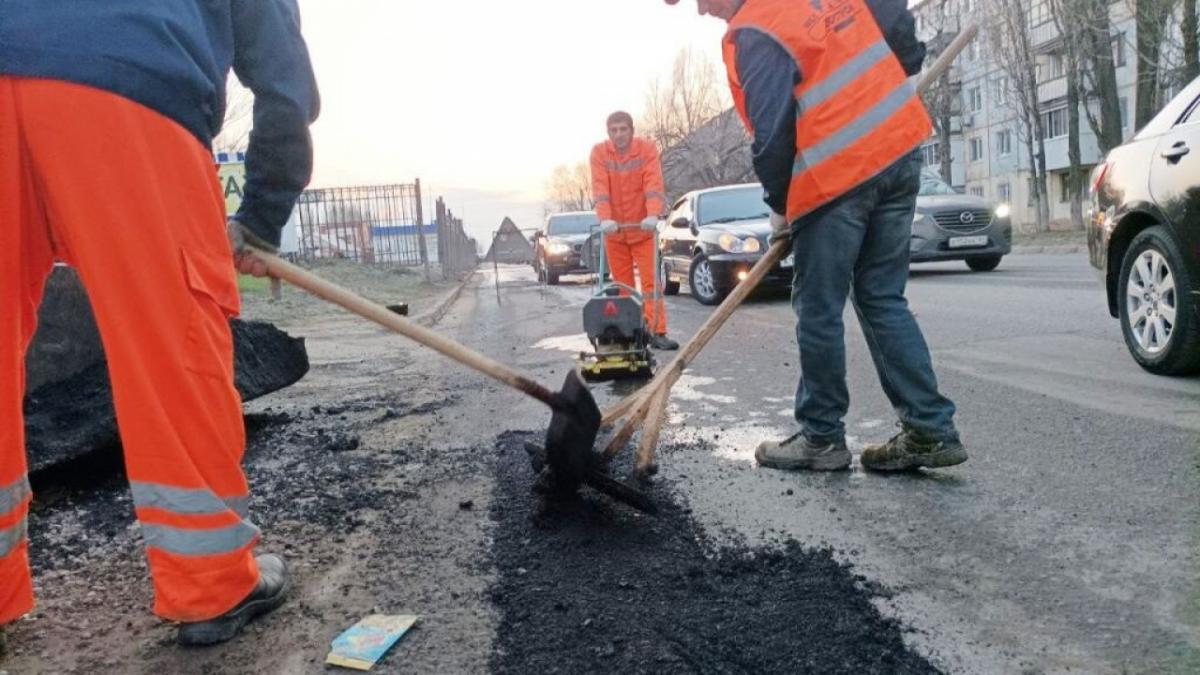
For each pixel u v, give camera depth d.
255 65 2.09
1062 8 27.50
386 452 3.85
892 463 3.20
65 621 2.22
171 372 1.91
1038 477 3.07
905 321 3.15
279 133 2.12
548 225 23.19
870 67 3.00
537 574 2.41
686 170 53.06
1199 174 4.21
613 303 5.64
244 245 2.22
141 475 1.96
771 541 2.61
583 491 3.11
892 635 2.01
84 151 1.81
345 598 2.31
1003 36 31.88
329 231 20.69
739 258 10.42
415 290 17.44
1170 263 4.47
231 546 2.04
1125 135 38.97
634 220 7.21
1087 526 2.59
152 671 1.96
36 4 1.82
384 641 2.03
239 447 2.07
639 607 2.19
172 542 1.99
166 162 1.89
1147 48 23.02
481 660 1.96
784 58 2.91
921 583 2.27
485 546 2.64
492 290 19.64
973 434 3.70
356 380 5.96
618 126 6.96
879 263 3.18
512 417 4.51
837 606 2.16
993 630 2.01
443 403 5.00
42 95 1.79
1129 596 2.14
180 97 1.91
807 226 3.11
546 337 8.51
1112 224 5.01
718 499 3.02
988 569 2.34
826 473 3.29
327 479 3.43
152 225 1.86
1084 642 1.94
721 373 5.68
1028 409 4.06
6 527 1.99
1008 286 10.63
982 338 6.40
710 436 3.96
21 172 1.85
